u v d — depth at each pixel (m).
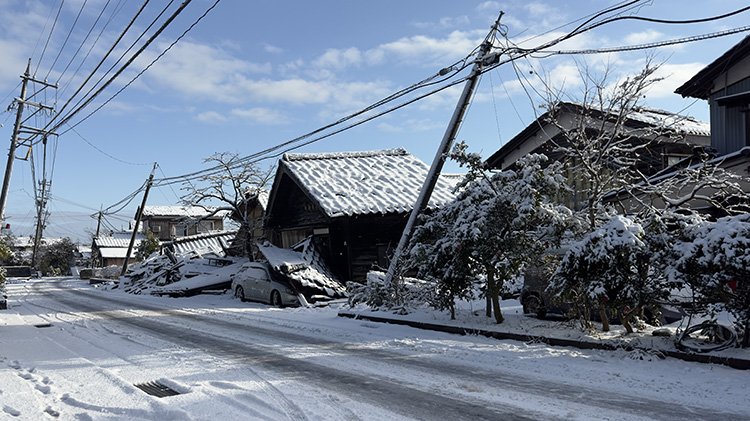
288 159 27.06
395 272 15.59
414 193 24.59
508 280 12.33
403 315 14.36
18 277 56.06
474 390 7.09
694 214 9.75
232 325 14.36
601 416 5.94
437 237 13.18
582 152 11.46
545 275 12.17
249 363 9.09
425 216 13.62
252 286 21.69
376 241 23.44
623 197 14.40
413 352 9.85
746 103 14.70
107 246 71.81
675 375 7.69
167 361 9.38
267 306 20.19
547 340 10.36
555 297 10.50
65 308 20.75
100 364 9.19
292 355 9.76
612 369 8.13
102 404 6.43
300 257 22.33
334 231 23.67
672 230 10.41
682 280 8.55
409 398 6.74
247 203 31.75
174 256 32.88
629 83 11.17
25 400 6.55
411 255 13.32
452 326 12.27
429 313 14.32
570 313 11.10
